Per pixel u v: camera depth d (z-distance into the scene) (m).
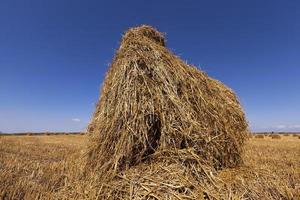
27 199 5.47
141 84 5.60
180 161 5.16
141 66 5.73
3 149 14.08
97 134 5.89
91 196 4.89
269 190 5.02
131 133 5.37
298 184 6.11
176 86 5.64
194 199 4.47
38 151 13.73
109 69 6.41
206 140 5.47
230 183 4.90
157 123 5.51
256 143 20.09
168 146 5.31
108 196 4.73
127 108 5.47
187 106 5.54
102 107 6.00
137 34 6.20
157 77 5.62
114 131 5.52
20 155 11.94
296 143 20.30
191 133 5.40
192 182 4.80
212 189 4.74
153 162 5.23
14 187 6.17
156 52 5.80
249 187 4.89
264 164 8.88
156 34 6.51
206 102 5.85
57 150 14.17
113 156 5.44
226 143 5.91
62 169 7.96
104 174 5.37
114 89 5.73
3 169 8.09
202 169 5.09
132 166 5.31
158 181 4.75
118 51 6.21
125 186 4.83
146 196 4.56
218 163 5.56
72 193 5.34
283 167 8.54
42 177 7.23
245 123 6.93
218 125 5.82
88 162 6.10
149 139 5.47
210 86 6.30
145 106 5.45
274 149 14.88
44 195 5.67
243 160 6.75
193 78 6.01
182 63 6.15
